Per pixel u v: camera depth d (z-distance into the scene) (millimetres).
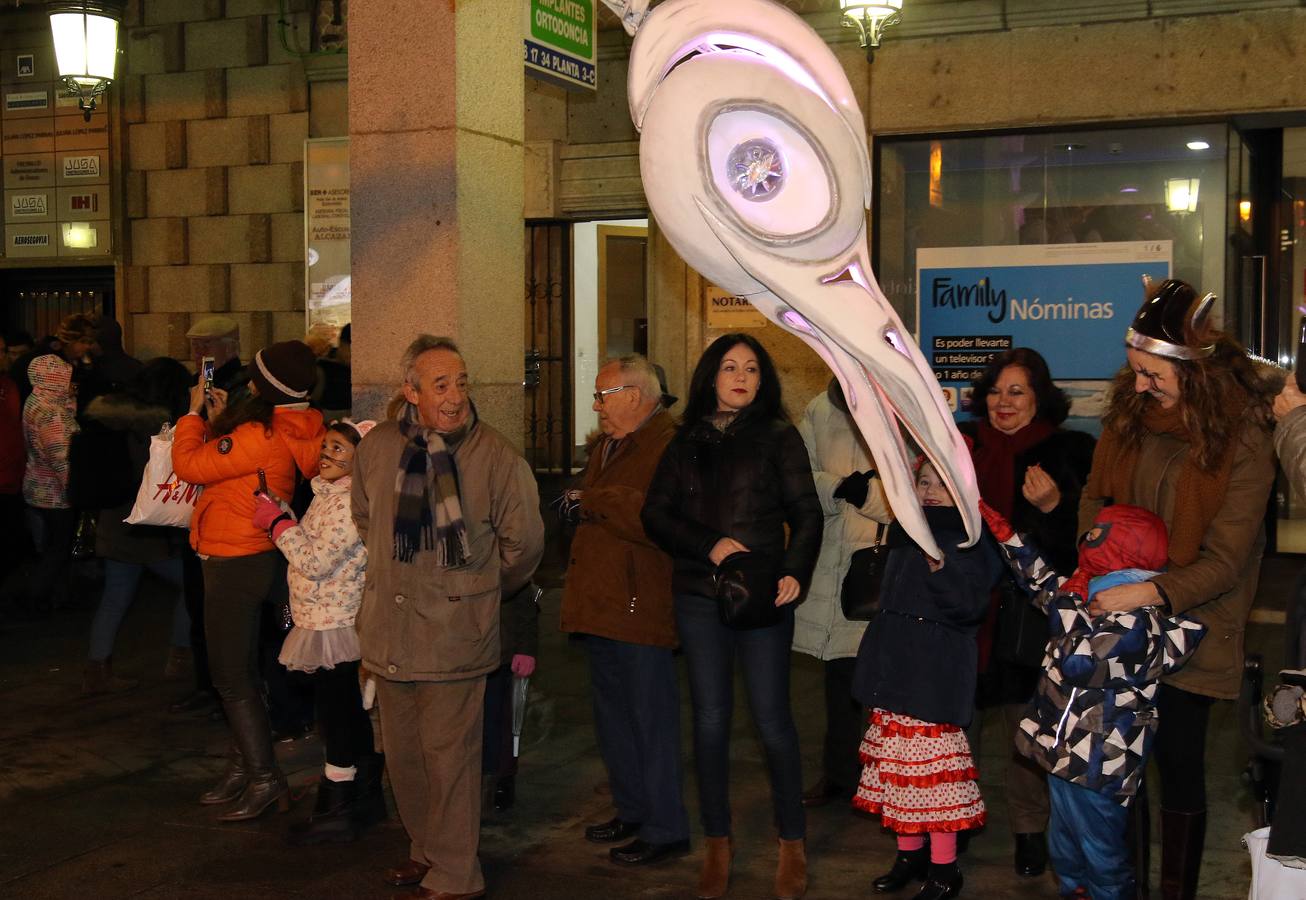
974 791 4312
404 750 4484
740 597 4152
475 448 4387
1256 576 3881
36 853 4891
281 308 11680
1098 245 9188
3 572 9133
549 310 11297
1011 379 4555
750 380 4473
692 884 4562
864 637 4375
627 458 4770
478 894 4395
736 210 3533
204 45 11703
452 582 4289
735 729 6422
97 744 6270
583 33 6410
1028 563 3773
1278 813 3111
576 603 4754
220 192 11766
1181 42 8891
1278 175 9945
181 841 5008
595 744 6215
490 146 5613
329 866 4750
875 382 3752
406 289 5527
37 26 12141
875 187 9602
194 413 5223
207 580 5125
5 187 12406
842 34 9586
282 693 6262
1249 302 9953
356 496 4469
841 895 4445
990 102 9305
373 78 5520
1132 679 3621
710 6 3619
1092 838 3732
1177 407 3791
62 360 9242
